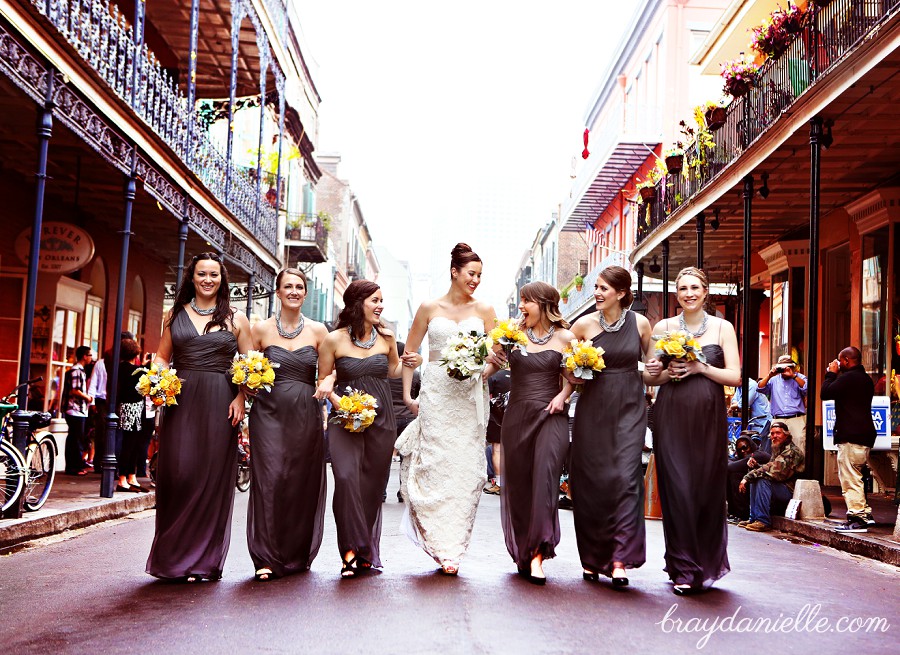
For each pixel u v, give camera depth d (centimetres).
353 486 652
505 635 470
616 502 630
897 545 828
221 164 1752
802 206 1598
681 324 657
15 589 596
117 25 1161
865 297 1531
